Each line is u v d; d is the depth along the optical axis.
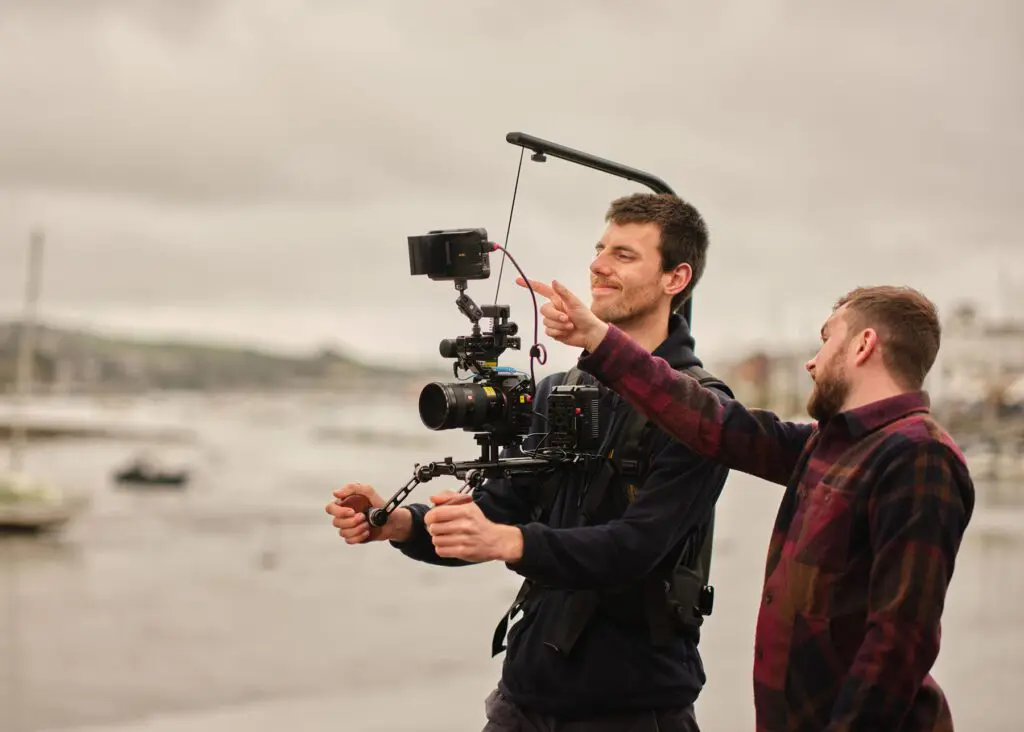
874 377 2.42
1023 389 75.00
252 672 29.33
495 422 2.87
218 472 110.88
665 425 2.69
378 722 8.87
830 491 2.36
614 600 2.97
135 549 59.75
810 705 2.31
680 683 2.99
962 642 14.62
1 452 138.50
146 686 27.84
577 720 3.01
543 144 2.99
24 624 38.97
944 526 2.19
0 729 22.25
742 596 28.48
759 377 76.12
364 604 43.53
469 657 30.55
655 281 3.11
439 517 2.57
